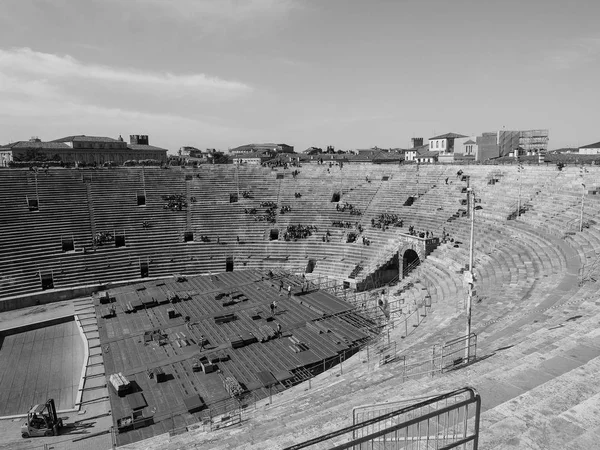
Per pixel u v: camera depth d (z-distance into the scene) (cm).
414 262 5597
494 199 5859
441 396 829
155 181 7906
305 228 6988
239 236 7000
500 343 1894
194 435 2106
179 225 7125
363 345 3778
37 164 8056
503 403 1139
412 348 2683
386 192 7356
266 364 3512
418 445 938
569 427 1009
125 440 2648
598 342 1538
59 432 2869
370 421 793
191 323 4394
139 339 4066
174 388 3216
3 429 2934
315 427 1440
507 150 10319
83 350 4188
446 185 6838
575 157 8112
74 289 5694
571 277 2956
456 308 3384
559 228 4275
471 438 823
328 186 7950
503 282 3544
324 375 3231
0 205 6469
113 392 3200
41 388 3503
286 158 12331
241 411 2750
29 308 5322
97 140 13025
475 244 4944
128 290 5553
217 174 8381
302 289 5244
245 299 5066
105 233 6650
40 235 6281
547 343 1648
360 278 5628
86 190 7281
